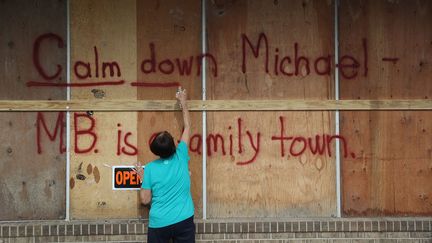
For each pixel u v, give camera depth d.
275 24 6.17
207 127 6.11
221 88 6.12
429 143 6.21
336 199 6.15
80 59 6.05
